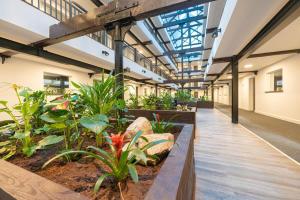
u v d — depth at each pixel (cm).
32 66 445
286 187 148
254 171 178
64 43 342
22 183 52
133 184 63
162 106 438
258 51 425
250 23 265
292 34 310
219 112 784
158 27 993
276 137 317
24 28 262
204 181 159
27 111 93
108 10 216
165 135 106
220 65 603
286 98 507
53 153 96
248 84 841
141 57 910
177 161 67
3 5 234
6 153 95
